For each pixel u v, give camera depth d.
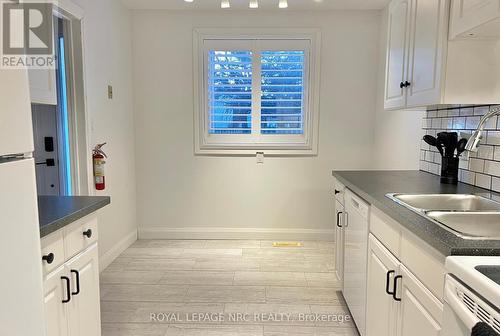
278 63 3.64
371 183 2.19
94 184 2.89
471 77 1.74
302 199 3.83
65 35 2.63
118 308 2.46
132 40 3.65
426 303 1.24
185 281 2.88
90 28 2.80
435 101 1.80
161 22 3.62
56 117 2.75
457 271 0.99
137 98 3.73
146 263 3.24
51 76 1.87
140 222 3.88
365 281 1.93
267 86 3.67
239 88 3.69
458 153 2.15
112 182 3.26
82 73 2.68
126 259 3.33
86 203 1.66
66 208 1.56
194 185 3.84
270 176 3.81
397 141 3.17
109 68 3.15
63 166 2.79
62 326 1.41
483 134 1.98
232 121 3.75
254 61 3.64
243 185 3.83
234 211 3.86
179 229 3.89
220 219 3.87
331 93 3.68
